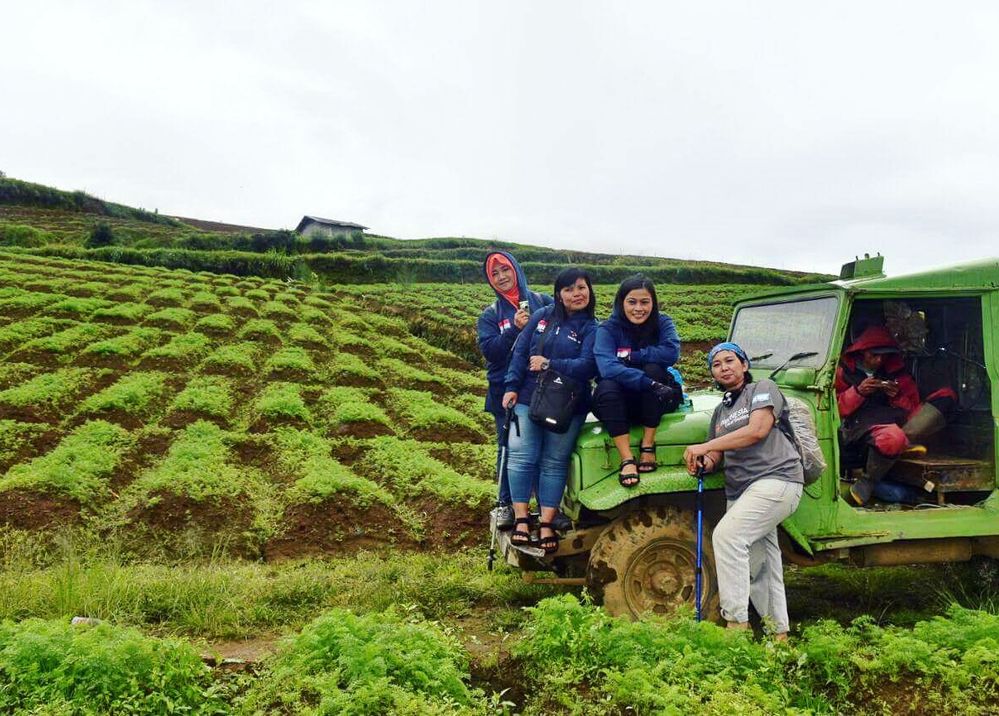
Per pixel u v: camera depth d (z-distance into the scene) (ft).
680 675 13.43
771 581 17.29
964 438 19.81
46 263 101.55
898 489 19.51
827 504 17.94
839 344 18.25
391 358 66.90
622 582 17.51
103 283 87.15
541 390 17.81
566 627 14.96
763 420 16.38
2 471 35.19
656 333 18.44
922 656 14.15
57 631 13.97
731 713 11.97
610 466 18.29
